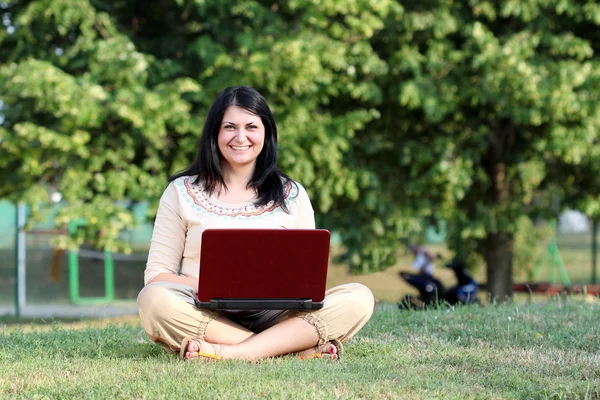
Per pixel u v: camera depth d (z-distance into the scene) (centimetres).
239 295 403
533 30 1176
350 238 1210
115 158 1080
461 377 386
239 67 1044
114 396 338
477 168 1251
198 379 359
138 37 1168
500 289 1346
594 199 1287
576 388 357
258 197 446
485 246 1402
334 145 1094
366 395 340
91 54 1066
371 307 434
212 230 385
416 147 1182
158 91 1040
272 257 395
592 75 1130
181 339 416
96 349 463
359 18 1120
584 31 1245
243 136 436
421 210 1199
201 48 1050
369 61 1116
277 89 1095
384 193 1187
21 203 1127
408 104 1180
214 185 445
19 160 1180
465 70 1166
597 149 1177
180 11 1184
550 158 1281
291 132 1082
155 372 380
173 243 439
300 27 1110
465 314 616
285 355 424
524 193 1298
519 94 1107
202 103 1107
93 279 2153
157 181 1094
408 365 417
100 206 1072
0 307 1680
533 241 1864
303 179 1080
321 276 403
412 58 1134
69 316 1413
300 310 422
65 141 1022
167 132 1145
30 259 2216
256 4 1067
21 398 334
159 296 410
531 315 602
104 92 1016
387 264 1220
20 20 1040
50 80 982
